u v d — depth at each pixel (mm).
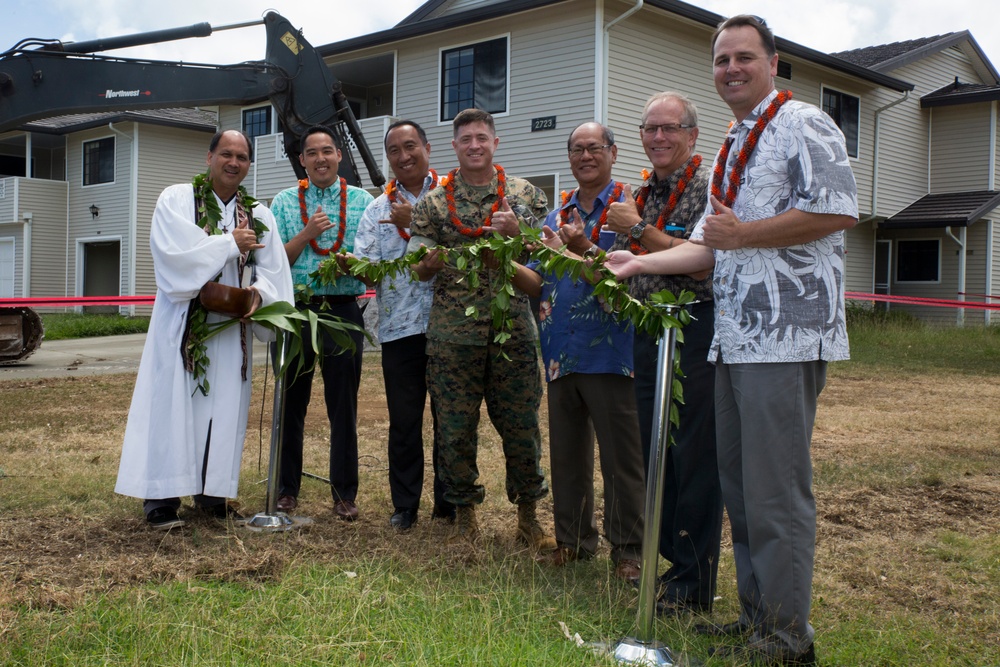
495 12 16156
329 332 4855
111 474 5754
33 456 6402
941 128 23344
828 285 2979
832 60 19062
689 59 16969
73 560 3875
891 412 9297
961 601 3773
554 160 16062
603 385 3895
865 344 17125
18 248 26906
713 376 3459
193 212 4566
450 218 4332
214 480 4527
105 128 25844
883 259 23531
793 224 2877
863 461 6688
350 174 10234
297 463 5105
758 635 3051
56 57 9539
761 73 3039
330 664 2830
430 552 4152
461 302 4312
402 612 3301
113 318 22766
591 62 15484
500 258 3701
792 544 2969
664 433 3053
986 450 7207
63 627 3059
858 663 3094
